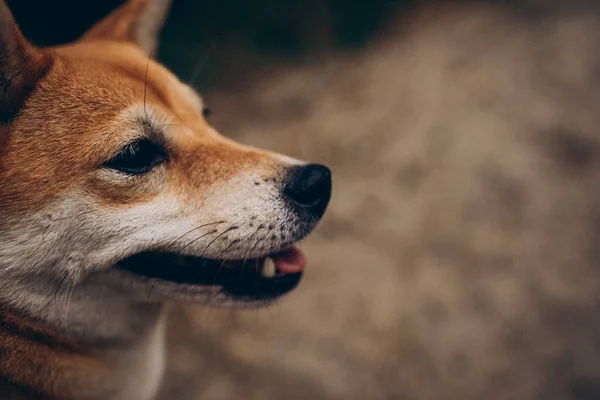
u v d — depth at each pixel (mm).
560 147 726
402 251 625
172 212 381
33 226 359
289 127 821
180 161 391
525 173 691
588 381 552
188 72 855
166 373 548
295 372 554
